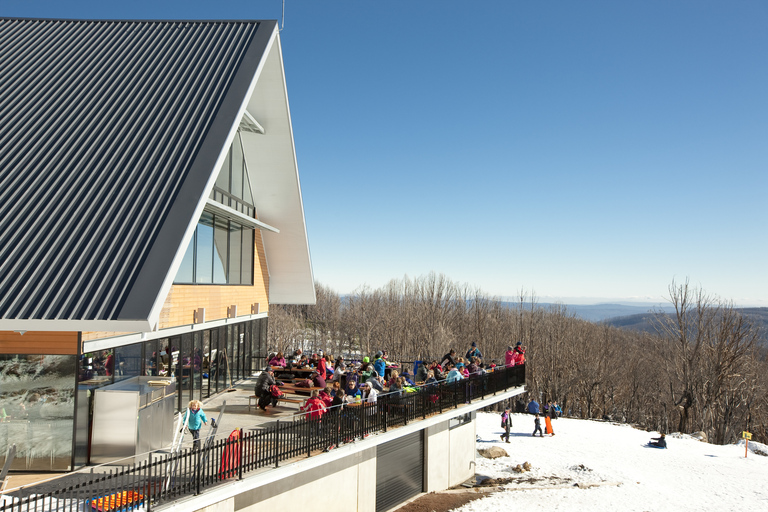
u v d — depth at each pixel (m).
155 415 11.71
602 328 76.00
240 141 19.05
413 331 68.00
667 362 56.50
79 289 9.40
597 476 25.73
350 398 14.30
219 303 17.94
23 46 17.47
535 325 65.88
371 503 15.95
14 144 12.88
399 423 15.45
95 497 8.72
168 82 15.16
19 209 11.05
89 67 16.20
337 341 87.25
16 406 10.38
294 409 16.19
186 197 11.18
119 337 11.84
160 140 12.91
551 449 31.44
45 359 10.47
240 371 20.58
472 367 20.97
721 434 46.66
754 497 24.02
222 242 18.30
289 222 21.95
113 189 11.55
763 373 52.78
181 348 15.26
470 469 23.16
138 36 17.95
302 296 24.97
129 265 9.84
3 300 9.12
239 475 10.48
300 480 13.09
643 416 62.50
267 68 16.58
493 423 39.81
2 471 8.98
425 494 19.31
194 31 17.86
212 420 13.31
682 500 23.03
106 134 13.23
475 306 72.25
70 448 10.40
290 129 18.47
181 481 9.66
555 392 57.41
